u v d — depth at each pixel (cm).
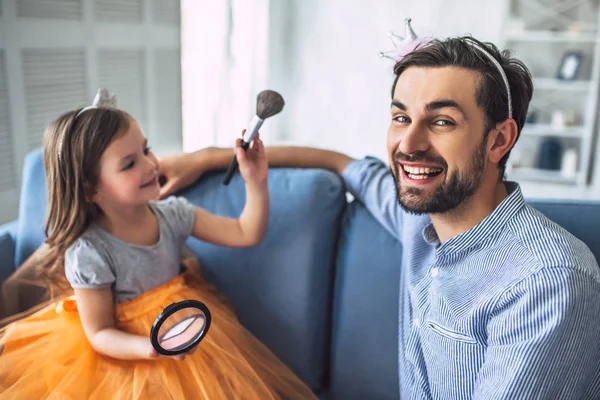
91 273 88
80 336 91
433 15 360
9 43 133
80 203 90
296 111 400
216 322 97
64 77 155
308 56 387
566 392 63
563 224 97
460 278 75
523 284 66
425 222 89
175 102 224
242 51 291
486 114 70
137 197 90
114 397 82
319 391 111
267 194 102
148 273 95
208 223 104
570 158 348
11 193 139
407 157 72
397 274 103
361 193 108
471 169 71
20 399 81
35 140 145
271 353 103
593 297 64
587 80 348
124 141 89
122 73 185
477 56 70
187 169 111
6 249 109
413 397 85
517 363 64
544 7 348
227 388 88
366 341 103
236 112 296
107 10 173
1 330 91
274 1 362
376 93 382
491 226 73
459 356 75
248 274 108
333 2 373
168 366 87
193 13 237
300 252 105
